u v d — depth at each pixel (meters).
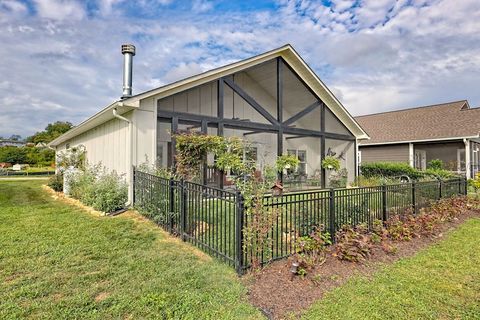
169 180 5.18
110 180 7.09
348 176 13.63
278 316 2.69
